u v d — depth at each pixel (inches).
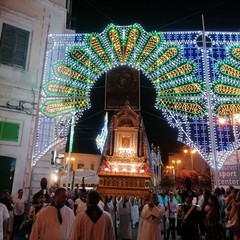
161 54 642.8
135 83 689.6
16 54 614.2
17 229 447.8
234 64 618.5
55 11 698.8
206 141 599.5
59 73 654.5
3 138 565.3
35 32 646.5
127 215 469.1
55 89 643.5
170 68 633.0
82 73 663.1
